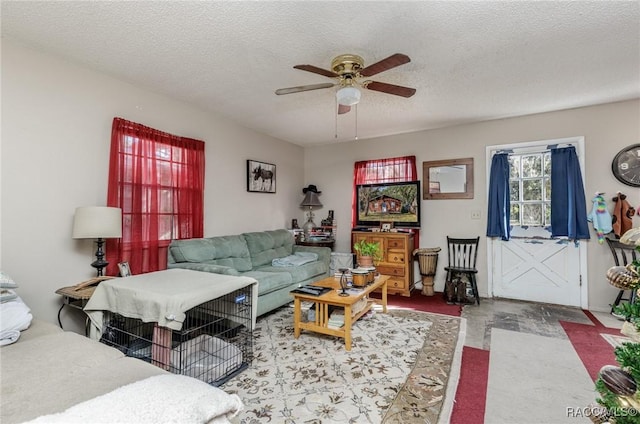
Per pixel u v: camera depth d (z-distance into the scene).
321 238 4.96
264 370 2.13
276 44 2.21
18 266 2.19
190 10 1.83
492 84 2.88
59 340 1.46
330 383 1.97
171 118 3.26
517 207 3.95
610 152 3.39
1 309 1.57
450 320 3.14
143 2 1.76
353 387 1.93
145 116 3.01
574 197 3.52
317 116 3.85
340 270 3.17
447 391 1.88
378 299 3.96
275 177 4.90
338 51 2.29
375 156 4.93
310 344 2.56
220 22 1.95
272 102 3.38
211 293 1.94
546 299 3.77
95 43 2.20
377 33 2.06
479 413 1.70
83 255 2.54
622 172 3.31
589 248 3.52
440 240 4.38
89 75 2.58
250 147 4.39
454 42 2.17
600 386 1.06
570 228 3.54
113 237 2.44
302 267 3.85
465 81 2.81
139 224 2.87
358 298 2.55
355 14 1.86
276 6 1.79
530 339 2.69
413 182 4.53
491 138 4.04
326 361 2.26
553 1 1.75
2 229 2.12
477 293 3.75
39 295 2.29
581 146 3.53
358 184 5.02
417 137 4.55
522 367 2.21
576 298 3.60
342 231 5.24
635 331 1.01
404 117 3.88
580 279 3.58
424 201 4.50
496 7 1.80
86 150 2.56
